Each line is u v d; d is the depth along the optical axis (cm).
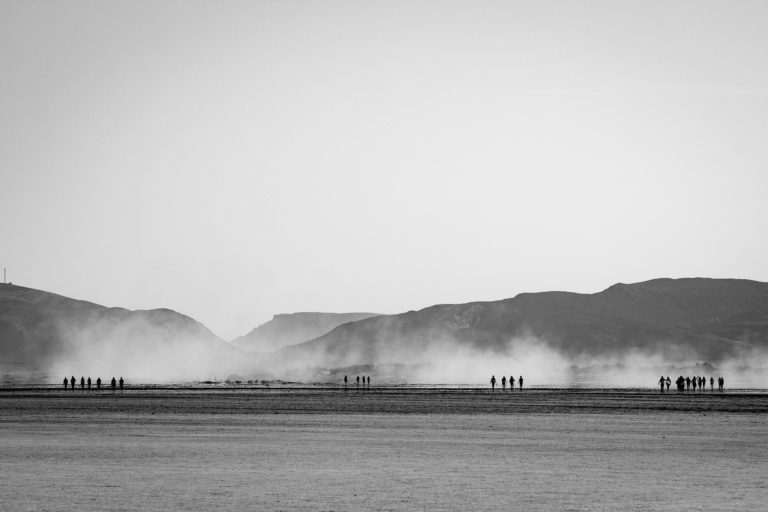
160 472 4562
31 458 5112
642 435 6638
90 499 3788
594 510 3600
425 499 3819
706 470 4697
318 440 6212
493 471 4644
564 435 6638
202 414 8944
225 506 3653
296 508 3616
